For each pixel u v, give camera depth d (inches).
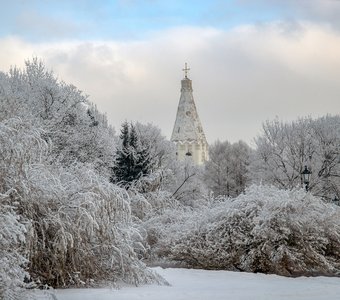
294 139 1886.1
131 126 1684.3
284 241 633.6
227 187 2610.7
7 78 1540.4
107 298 407.2
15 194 426.9
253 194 681.0
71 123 1441.9
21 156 426.6
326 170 1834.4
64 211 458.9
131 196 853.2
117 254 484.7
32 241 426.3
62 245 437.7
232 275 592.7
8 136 423.2
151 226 755.4
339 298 424.8
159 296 419.2
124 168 1409.9
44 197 453.7
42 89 1454.2
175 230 727.1
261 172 1924.2
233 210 663.1
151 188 1066.7
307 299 416.8
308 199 652.1
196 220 701.3
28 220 425.1
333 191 1822.1
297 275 637.3
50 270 443.8
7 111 635.5
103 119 2010.3
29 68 1544.0
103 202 474.6
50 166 499.2
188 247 669.9
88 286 464.1
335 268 644.1
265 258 634.8
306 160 1833.2
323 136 1897.1
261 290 470.0
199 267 673.6
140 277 493.0
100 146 1433.3
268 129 1969.7
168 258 701.9
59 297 407.2
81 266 462.3
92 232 457.1
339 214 663.1
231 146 2696.9
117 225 503.5
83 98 1518.2
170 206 956.0
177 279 549.3
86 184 484.1
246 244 651.5
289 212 639.1
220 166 2645.2
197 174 2180.1
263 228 632.4
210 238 671.1
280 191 668.1
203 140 5502.0
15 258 368.2
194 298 411.8
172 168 2021.4
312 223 638.5
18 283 368.2
